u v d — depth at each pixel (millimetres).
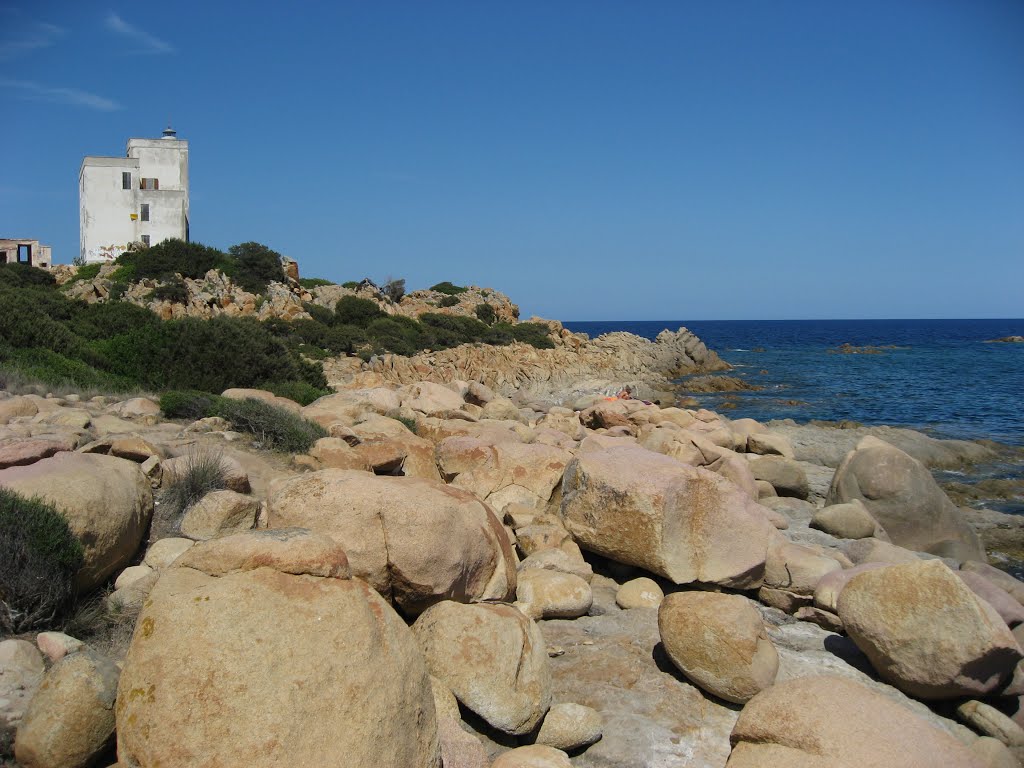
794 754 4492
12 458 7688
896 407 38906
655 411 23453
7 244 60188
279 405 14805
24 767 4367
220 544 4398
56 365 17016
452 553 6773
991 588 8609
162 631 3934
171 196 56969
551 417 21438
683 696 6500
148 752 3627
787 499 14797
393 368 43781
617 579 9250
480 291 76375
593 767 5672
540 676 5848
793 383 52250
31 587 5797
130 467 7938
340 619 4105
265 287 52062
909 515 12820
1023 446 25641
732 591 8805
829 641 7984
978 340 113812
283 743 3643
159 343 19391
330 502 6711
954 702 6891
